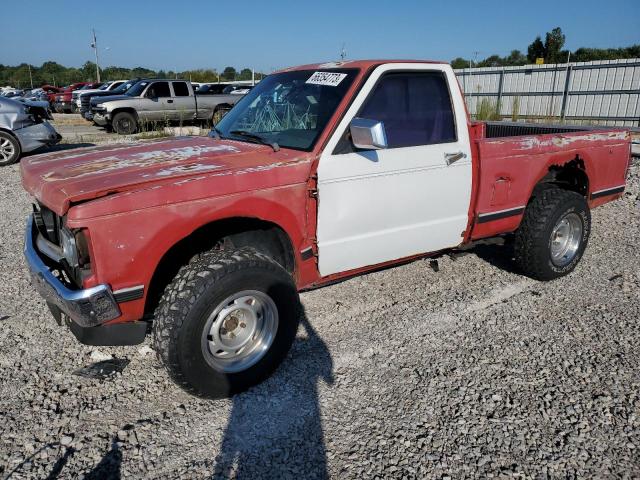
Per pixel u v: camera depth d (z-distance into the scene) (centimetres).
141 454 281
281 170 328
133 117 1894
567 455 277
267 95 422
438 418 306
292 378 348
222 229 350
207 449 285
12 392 334
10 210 794
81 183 296
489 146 421
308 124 366
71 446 288
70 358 375
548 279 490
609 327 408
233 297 306
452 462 272
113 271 282
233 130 418
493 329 408
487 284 494
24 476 267
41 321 428
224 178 307
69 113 3325
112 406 322
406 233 394
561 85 1873
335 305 454
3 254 591
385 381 343
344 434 295
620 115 1745
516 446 283
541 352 374
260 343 332
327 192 345
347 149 355
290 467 272
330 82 378
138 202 282
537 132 616
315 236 352
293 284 332
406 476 264
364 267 392
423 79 396
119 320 296
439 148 398
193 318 292
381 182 369
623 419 303
